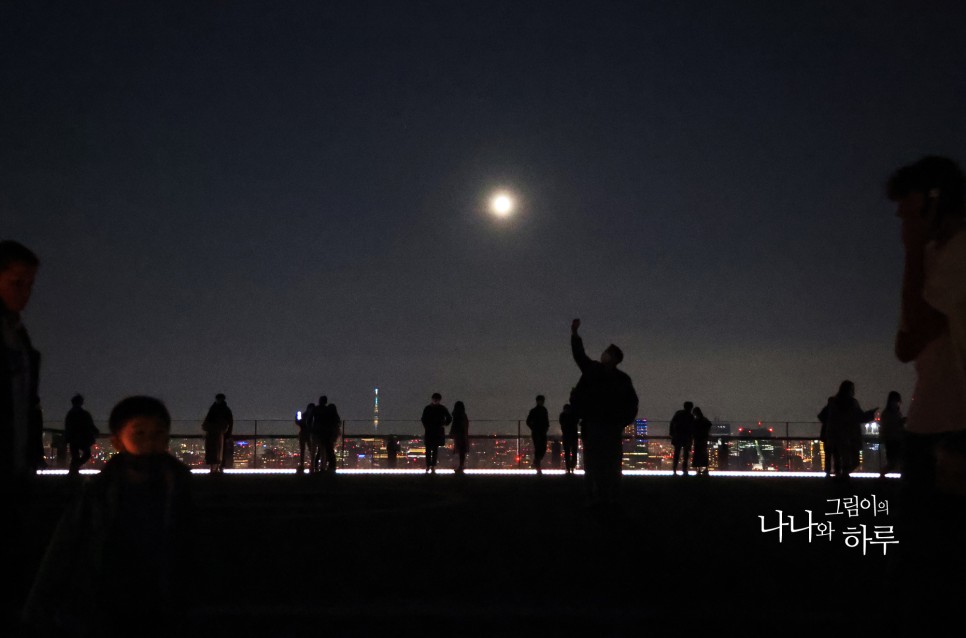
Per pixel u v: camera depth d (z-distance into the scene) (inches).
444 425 1088.2
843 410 866.1
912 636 132.0
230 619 265.7
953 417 136.6
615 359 589.9
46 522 535.2
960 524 127.3
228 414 1091.3
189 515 156.7
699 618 266.2
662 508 630.5
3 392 166.6
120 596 150.4
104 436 1189.1
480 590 315.6
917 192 143.1
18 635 151.4
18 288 176.2
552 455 1283.2
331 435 1043.3
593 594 307.4
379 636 253.1
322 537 464.1
